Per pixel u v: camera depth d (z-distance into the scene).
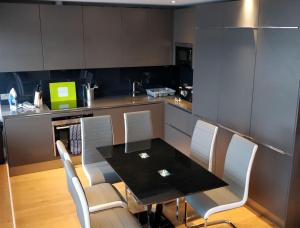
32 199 3.91
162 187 2.65
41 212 3.64
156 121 5.27
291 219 3.25
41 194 4.02
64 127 4.60
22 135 4.39
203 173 2.91
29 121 4.38
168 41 5.33
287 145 3.08
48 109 4.57
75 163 4.85
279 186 3.23
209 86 4.14
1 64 4.36
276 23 3.07
